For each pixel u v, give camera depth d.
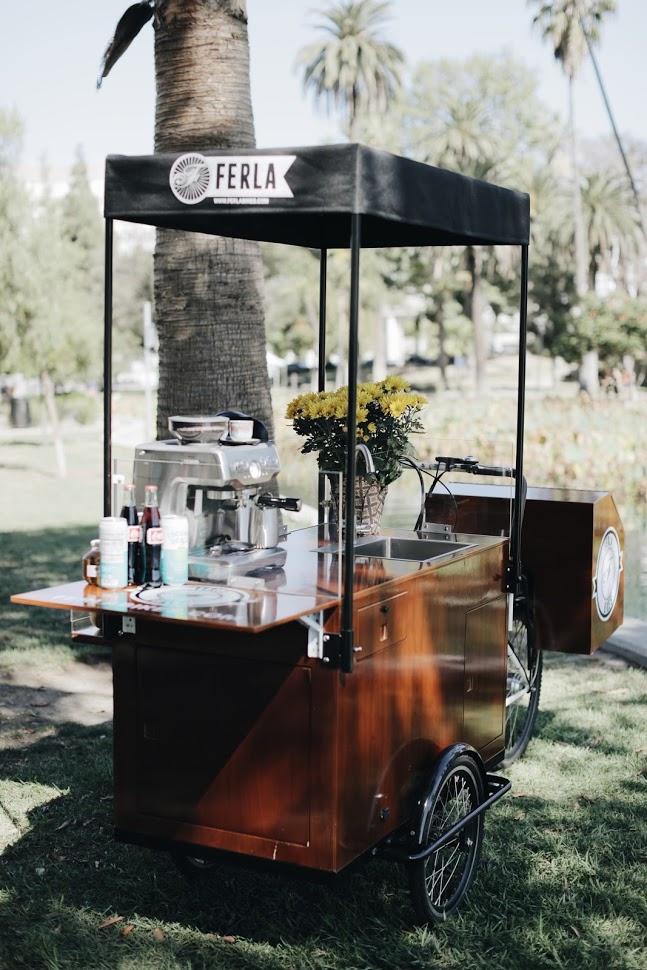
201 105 5.83
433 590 3.64
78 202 55.34
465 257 54.75
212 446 3.55
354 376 3.05
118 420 34.22
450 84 57.28
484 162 54.88
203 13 5.77
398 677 3.41
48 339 18.17
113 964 3.25
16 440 27.05
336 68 55.47
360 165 3.00
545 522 4.96
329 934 3.41
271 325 53.00
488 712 4.22
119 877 3.82
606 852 3.96
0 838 4.16
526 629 5.00
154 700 3.37
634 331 31.50
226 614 2.96
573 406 19.44
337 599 3.07
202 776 3.31
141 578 3.40
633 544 11.08
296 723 3.13
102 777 4.77
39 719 5.66
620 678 6.30
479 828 3.76
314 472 4.08
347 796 3.15
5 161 18.19
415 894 3.36
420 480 4.61
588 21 44.78
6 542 11.76
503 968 3.22
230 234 4.64
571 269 57.16
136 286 51.50
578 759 4.93
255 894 3.69
